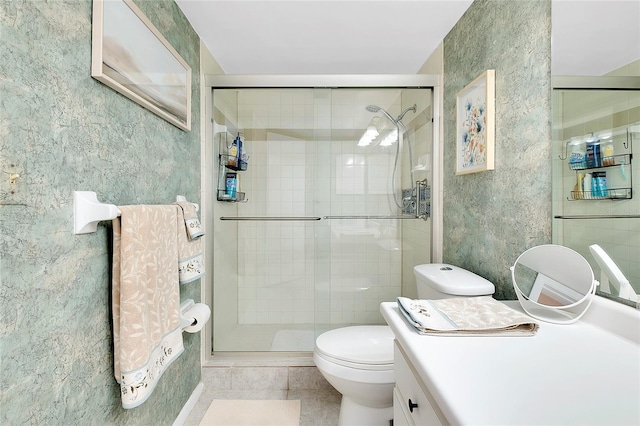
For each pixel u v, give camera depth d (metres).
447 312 0.93
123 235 0.93
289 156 2.17
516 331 0.83
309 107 2.13
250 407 1.73
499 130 1.36
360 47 2.07
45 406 0.75
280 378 1.90
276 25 1.80
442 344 0.77
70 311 0.83
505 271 1.32
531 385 0.60
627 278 0.80
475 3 1.57
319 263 2.19
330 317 2.20
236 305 2.23
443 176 2.02
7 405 0.65
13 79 0.66
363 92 2.12
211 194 2.03
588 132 0.91
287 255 2.21
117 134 1.04
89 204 0.85
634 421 0.50
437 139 2.06
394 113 2.13
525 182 1.19
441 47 2.02
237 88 2.07
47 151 0.75
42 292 0.74
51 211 0.76
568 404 0.54
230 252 2.20
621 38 0.80
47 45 0.75
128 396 0.91
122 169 1.08
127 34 1.08
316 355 1.44
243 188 2.19
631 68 0.78
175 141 1.54
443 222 2.02
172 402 1.50
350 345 1.45
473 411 0.52
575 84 0.96
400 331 0.86
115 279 0.95
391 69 2.42
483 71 1.50
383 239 2.17
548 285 1.01
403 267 2.17
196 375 1.81
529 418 0.51
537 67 1.12
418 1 1.60
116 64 1.01
